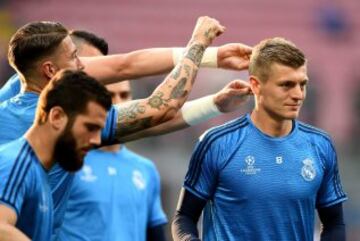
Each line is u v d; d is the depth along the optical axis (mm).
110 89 18062
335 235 15312
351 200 47219
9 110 13938
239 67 15312
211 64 15375
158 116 14148
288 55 14383
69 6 62812
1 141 13820
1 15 60094
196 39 14523
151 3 63875
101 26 63250
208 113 15617
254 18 64188
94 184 17797
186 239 14859
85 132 12484
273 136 14969
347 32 63656
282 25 64188
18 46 13789
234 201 14883
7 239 11930
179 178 48375
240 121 15156
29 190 12453
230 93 15461
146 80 51062
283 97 14445
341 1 64188
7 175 12273
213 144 14969
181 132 49844
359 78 62469
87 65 15211
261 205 14820
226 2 64188
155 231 19047
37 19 61812
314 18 64062
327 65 62938
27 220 12602
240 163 14859
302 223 14984
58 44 13789
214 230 15078
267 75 14500
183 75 14258
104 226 17734
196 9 64188
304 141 15102
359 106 61188
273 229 14859
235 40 64125
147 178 18797
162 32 63875
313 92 61250
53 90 12367
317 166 15039
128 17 63594
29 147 12539
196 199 15094
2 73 54375
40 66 13789
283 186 14836
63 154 12531
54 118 12383
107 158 18203
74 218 17516
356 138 57031
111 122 14047
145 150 49031
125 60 15219
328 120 60156
